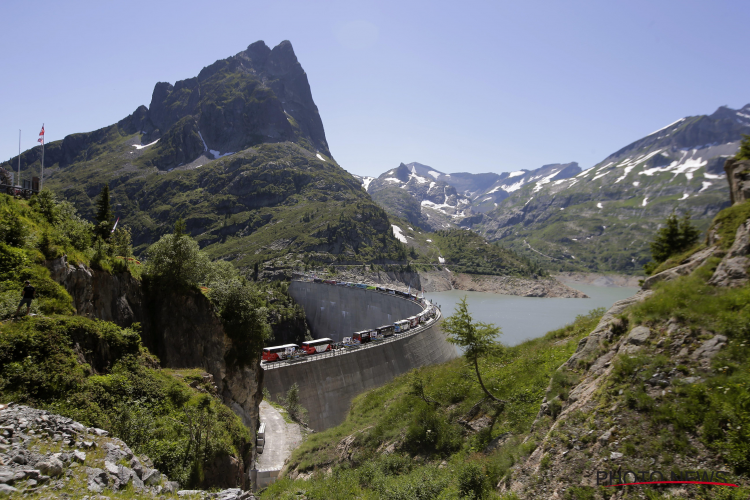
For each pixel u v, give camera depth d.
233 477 28.64
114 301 41.56
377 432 34.03
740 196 26.25
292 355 82.75
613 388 16.25
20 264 29.19
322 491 26.42
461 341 29.06
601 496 13.45
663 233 51.38
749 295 15.62
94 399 23.84
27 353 22.86
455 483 20.47
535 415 23.53
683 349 15.62
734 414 12.61
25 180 56.69
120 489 15.70
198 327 48.38
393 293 161.12
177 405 29.92
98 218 63.03
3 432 15.48
